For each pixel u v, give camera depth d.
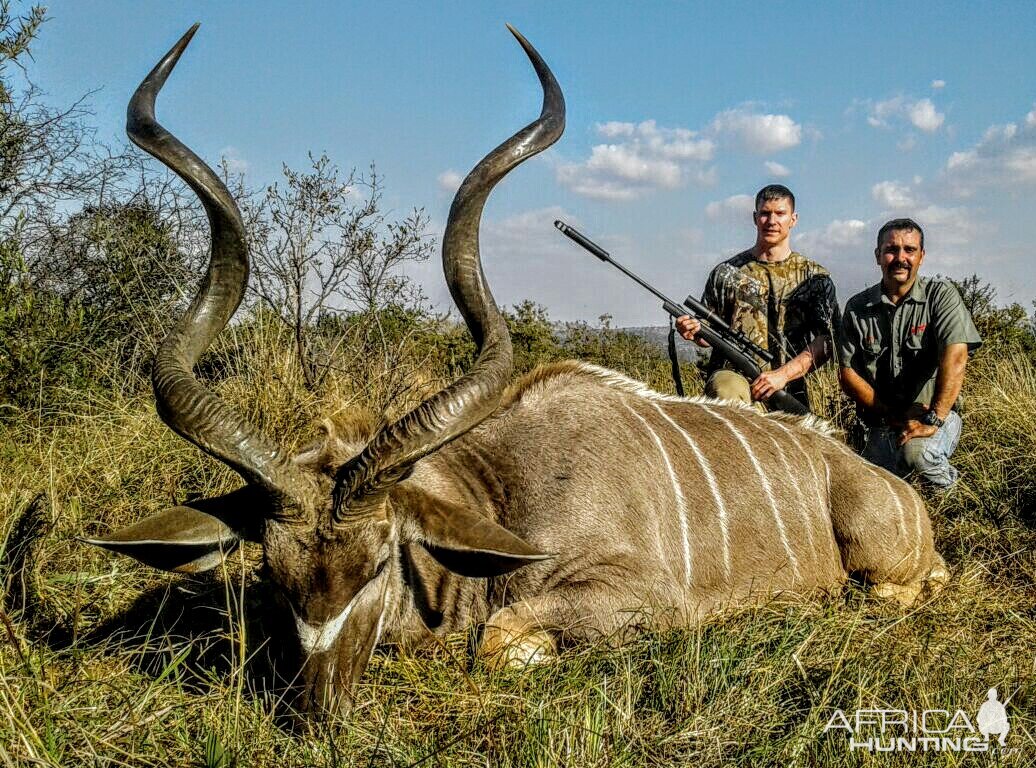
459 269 3.27
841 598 4.25
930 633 3.60
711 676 3.16
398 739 2.85
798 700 3.10
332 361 6.55
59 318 6.26
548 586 3.78
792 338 6.20
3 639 3.24
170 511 3.04
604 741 2.77
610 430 4.09
